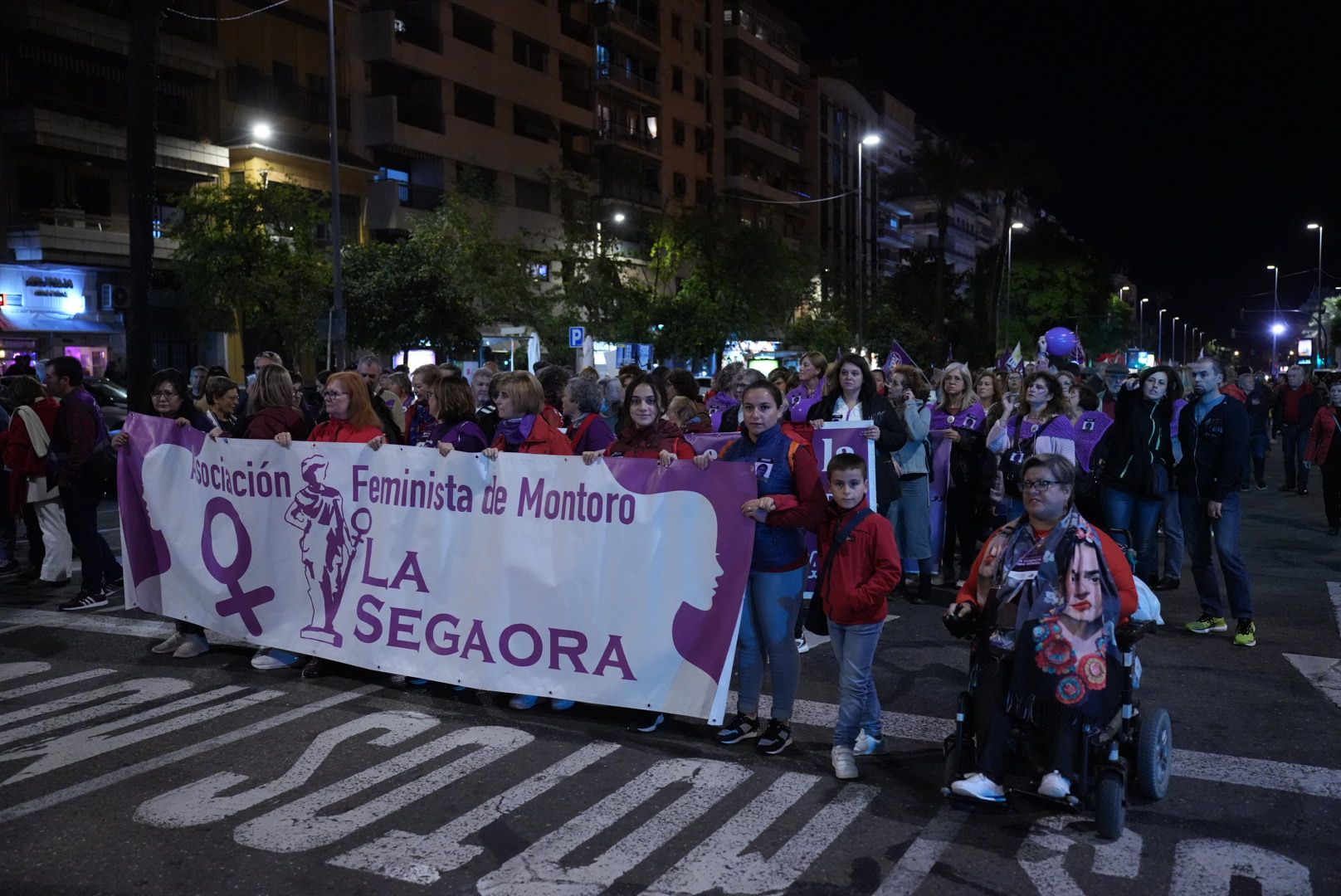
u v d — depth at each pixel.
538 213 46.78
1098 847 4.30
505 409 6.39
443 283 32.66
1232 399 7.48
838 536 5.07
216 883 4.01
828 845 4.32
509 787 4.93
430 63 41.25
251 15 35.25
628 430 6.15
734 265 44.22
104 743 5.52
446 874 4.07
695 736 5.66
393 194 38.28
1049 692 4.30
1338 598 8.96
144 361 14.35
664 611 5.62
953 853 4.25
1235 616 7.49
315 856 4.22
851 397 8.30
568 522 5.90
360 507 6.58
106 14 30.59
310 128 37.12
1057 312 76.69
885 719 5.90
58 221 29.80
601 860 4.18
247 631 7.02
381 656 6.49
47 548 9.59
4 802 4.77
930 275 66.38
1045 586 4.36
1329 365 49.47
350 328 31.70
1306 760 5.25
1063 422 8.12
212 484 7.16
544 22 48.34
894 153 95.00
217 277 28.89
